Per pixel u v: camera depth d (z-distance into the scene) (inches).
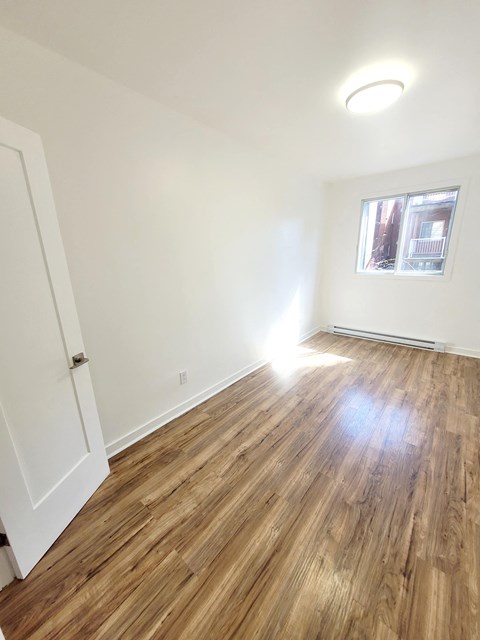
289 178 126.8
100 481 63.4
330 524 53.3
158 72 59.5
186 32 48.9
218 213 93.8
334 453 72.5
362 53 54.9
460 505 56.7
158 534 51.9
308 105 74.1
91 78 57.7
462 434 78.7
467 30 48.7
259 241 115.5
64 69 53.7
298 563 46.4
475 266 127.1
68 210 57.7
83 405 58.1
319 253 165.2
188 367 93.1
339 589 42.5
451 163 123.4
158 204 74.7
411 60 56.9
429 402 95.5
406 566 45.6
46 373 49.2
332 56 55.6
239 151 97.9
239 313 112.5
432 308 142.1
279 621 39.0
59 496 51.6
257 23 47.4
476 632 37.2
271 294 130.0
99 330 66.7
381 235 153.6
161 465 69.4
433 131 92.1
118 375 72.5
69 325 53.9
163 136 73.1
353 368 125.3
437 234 136.1
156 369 82.4
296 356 141.5
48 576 45.1
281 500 58.9
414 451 72.6
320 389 107.0
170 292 82.7
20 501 43.8
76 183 58.2
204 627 38.6
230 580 44.2
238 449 74.7
